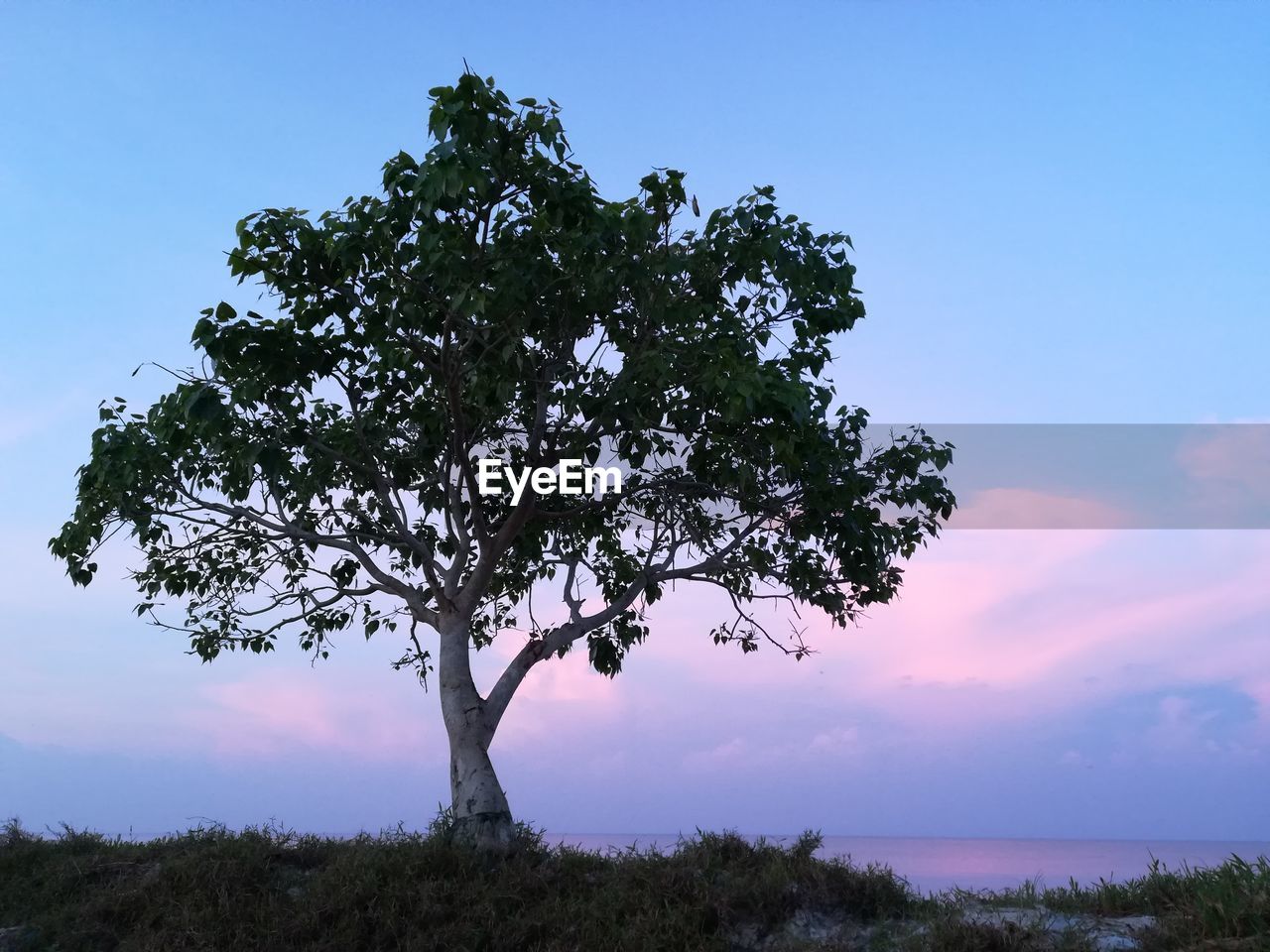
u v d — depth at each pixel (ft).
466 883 32.65
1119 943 25.20
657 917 29.40
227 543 44.68
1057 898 29.68
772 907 30.50
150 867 35.96
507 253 31.68
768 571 40.75
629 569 47.57
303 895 32.24
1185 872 28.50
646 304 34.58
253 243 33.06
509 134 30.94
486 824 35.50
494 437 41.04
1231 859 27.25
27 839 39.58
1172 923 25.31
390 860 33.27
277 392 36.45
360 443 40.11
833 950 27.78
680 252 36.55
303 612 44.04
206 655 43.68
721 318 36.14
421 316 32.89
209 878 32.99
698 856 33.99
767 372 33.71
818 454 37.65
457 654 39.01
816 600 41.88
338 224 32.42
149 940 30.09
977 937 26.16
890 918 30.27
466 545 41.37
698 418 36.70
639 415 34.88
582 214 32.42
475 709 37.93
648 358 33.35
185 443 38.40
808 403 34.35
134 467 38.04
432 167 28.99
